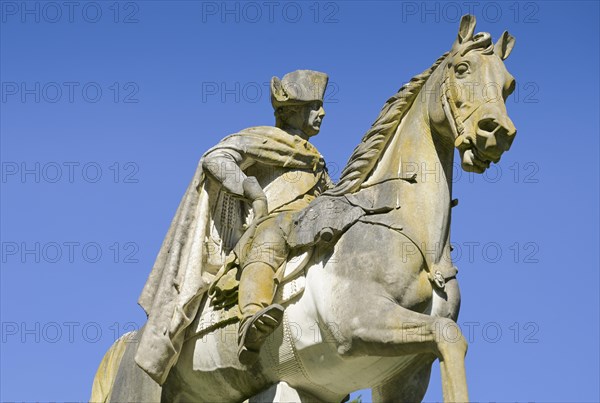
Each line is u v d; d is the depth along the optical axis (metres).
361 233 6.95
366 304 6.73
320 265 7.03
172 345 7.26
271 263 7.08
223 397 7.39
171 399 7.53
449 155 7.15
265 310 6.78
